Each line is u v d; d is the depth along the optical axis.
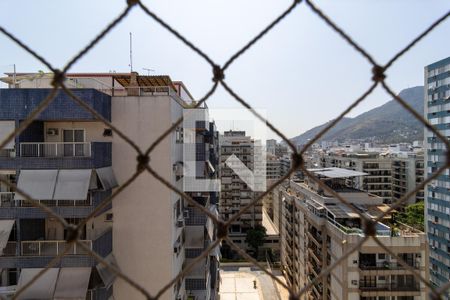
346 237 19.73
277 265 42.28
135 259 11.63
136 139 11.73
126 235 11.67
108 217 11.72
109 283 10.52
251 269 39.62
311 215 26.00
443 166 2.18
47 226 11.59
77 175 10.16
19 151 10.47
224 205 48.34
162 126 11.73
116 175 11.66
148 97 11.77
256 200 2.27
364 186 62.44
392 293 18.84
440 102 36.09
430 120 37.69
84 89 10.62
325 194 26.08
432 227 36.72
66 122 11.67
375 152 71.44
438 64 36.41
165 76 14.41
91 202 10.58
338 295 20.36
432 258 36.72
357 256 19.52
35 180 10.01
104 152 11.06
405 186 60.09
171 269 11.65
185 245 14.95
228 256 45.12
